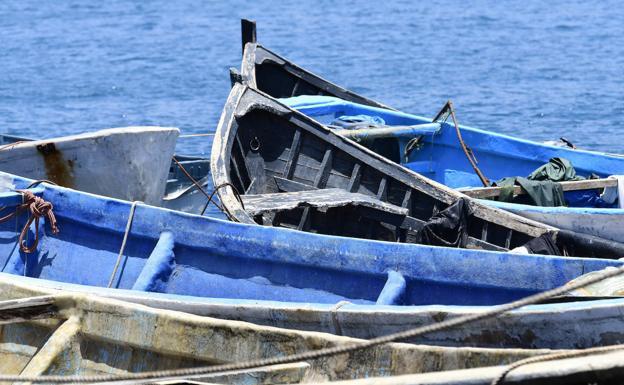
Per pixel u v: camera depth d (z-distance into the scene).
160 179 44.34
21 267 37.31
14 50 138.00
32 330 30.56
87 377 24.44
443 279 33.47
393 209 43.19
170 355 28.70
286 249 34.94
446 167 56.00
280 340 27.78
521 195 46.22
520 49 130.62
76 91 104.44
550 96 96.69
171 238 36.22
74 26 168.75
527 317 28.17
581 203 47.16
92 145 41.78
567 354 21.59
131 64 123.50
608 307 27.44
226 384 27.53
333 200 42.22
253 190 47.62
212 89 104.88
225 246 35.59
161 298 31.02
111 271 37.03
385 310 29.11
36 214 37.12
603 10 174.12
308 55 130.62
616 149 76.19
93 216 37.38
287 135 47.94
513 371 20.95
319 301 34.59
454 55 126.50
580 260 32.28
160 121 89.19
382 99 98.75
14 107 96.31
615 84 102.12
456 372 21.52
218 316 30.61
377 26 160.62
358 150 45.91
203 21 174.62
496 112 90.25
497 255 32.94
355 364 27.30
